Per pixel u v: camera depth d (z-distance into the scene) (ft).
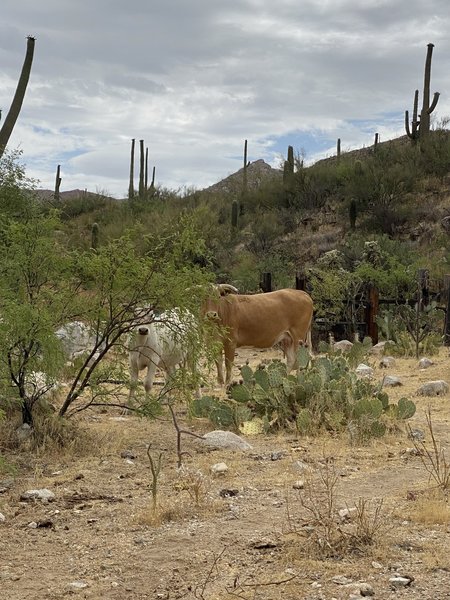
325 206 130.31
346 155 186.80
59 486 24.00
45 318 27.48
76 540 19.21
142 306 30.50
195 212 31.60
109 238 30.73
